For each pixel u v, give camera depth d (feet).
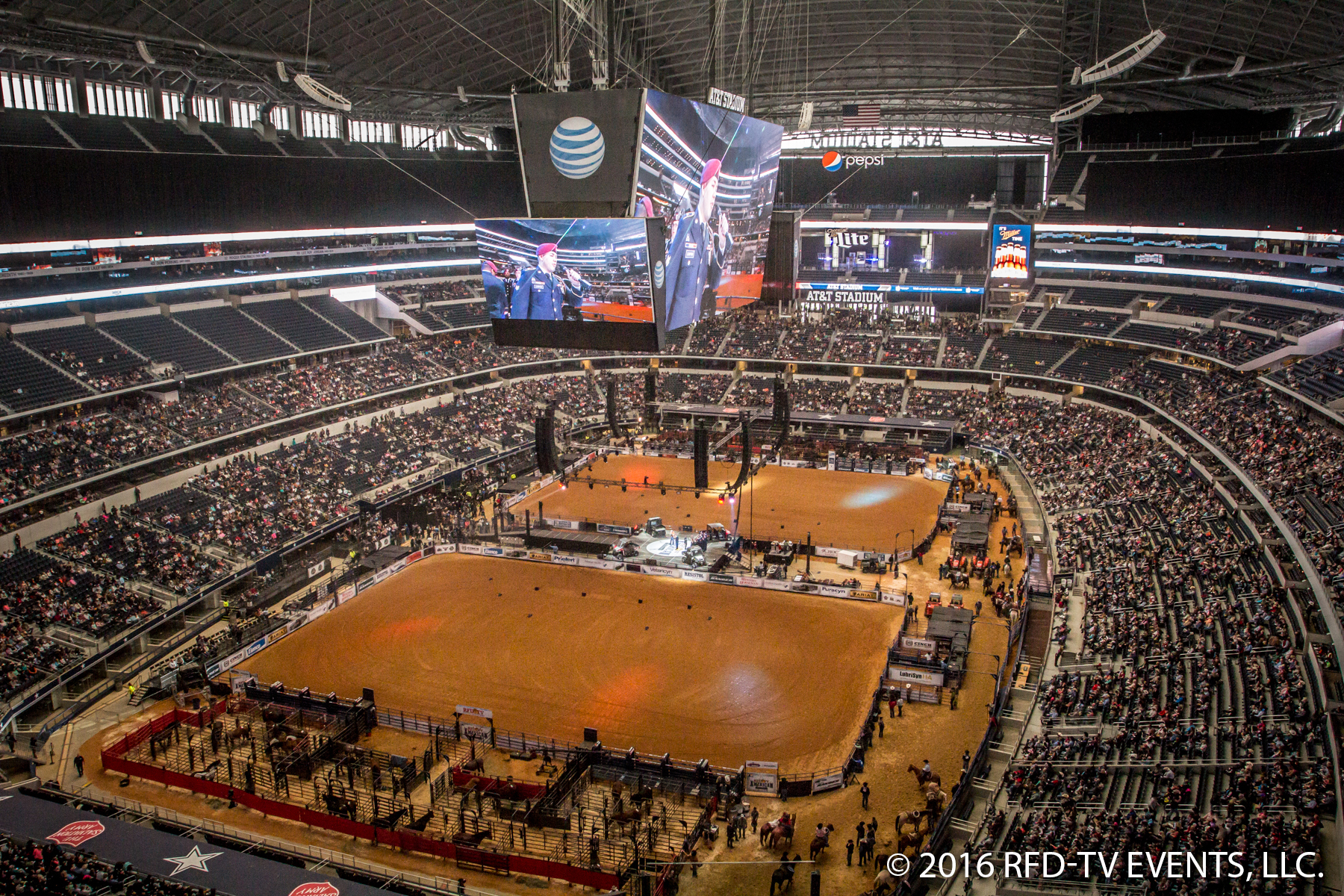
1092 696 148.25
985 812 127.54
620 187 142.61
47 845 114.21
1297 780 110.93
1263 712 127.24
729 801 135.95
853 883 120.78
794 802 139.13
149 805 140.36
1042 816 119.14
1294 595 153.69
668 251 150.00
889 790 140.67
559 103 142.61
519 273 153.99
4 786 136.77
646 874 120.57
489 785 142.41
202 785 143.64
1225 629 153.69
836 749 151.64
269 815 138.51
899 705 163.94
